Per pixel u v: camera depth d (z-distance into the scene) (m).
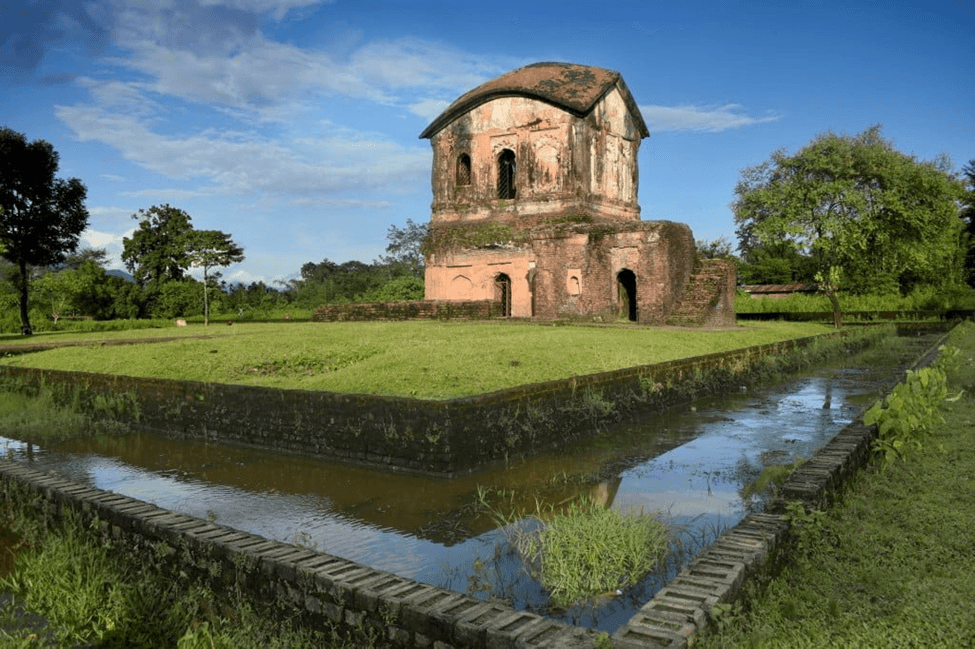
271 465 9.41
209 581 4.62
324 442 9.65
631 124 30.58
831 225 26.30
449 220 29.75
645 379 12.14
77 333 28.75
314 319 29.12
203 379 12.31
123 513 5.27
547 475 8.44
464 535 6.44
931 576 4.18
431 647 3.55
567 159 26.94
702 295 22.28
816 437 10.27
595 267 23.81
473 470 8.61
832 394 14.51
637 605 4.71
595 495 7.55
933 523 5.07
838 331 25.09
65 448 10.84
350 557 5.92
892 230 26.86
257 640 4.15
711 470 8.51
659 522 6.30
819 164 26.25
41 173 30.95
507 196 29.31
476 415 8.70
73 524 5.62
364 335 17.53
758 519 4.83
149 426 12.19
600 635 3.21
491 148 28.77
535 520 6.74
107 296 50.56
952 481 6.09
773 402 13.58
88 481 8.85
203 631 4.02
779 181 28.14
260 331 21.89
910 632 3.48
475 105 28.95
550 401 9.96
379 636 3.76
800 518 4.71
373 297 43.31
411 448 8.70
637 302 22.86
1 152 29.41
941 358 12.69
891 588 4.03
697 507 7.03
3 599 4.63
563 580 4.97
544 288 24.72
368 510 7.29
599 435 10.62
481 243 27.73
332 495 7.91
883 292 38.53
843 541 4.80
